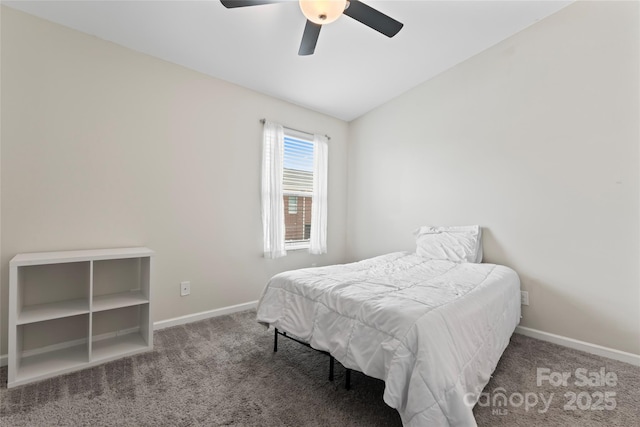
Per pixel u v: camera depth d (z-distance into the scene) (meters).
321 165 3.79
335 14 1.72
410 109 3.50
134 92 2.40
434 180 3.28
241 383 1.74
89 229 2.21
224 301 2.95
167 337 2.38
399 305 1.45
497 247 2.78
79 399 1.57
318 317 1.72
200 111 2.77
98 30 2.17
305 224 3.77
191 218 2.72
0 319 1.89
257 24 2.25
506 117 2.72
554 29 2.43
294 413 1.48
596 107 2.24
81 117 2.16
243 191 3.08
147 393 1.63
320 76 3.06
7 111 1.91
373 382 1.77
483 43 2.76
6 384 1.69
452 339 1.32
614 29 2.16
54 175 2.06
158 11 2.04
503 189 2.75
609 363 2.07
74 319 2.17
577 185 2.33
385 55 2.83
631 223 2.10
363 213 4.04
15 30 1.93
